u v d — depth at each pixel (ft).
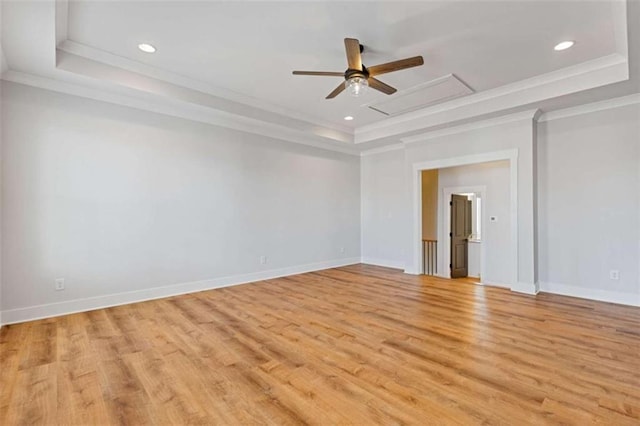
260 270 18.17
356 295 14.79
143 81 12.34
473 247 24.21
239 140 17.22
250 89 14.30
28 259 11.24
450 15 8.91
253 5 8.47
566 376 7.47
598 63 11.65
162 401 6.57
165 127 14.52
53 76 11.16
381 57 11.32
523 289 15.07
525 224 14.94
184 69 12.38
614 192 13.34
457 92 14.58
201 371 7.77
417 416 6.08
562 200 14.60
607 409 6.23
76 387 7.06
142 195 13.85
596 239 13.78
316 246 21.24
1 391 6.88
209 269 16.03
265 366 8.04
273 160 18.83
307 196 20.68
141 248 13.83
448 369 7.84
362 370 7.82
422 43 10.39
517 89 13.75
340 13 8.82
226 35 9.96
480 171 21.03
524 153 14.89
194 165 15.49
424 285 16.78
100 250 12.76
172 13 8.83
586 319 11.31
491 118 15.52
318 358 8.46
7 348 8.97
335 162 22.44
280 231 19.19
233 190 16.98
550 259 14.99
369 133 20.24
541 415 6.07
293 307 12.94
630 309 12.42
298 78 13.14
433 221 25.41
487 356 8.51
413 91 14.40
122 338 9.73
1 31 8.55
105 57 11.27
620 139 13.17
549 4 8.44
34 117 11.34
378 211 23.07
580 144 14.10
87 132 12.43
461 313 12.10
